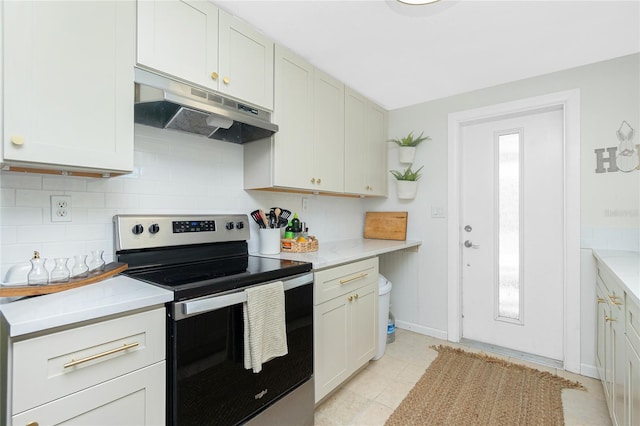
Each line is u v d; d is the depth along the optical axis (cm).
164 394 107
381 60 212
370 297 221
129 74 124
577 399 188
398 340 276
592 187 214
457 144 273
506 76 236
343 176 243
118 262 141
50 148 104
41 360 82
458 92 267
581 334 218
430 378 212
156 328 105
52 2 105
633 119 203
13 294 99
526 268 250
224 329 123
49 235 129
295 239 221
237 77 162
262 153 193
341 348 190
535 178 246
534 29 176
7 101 96
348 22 171
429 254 287
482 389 198
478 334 272
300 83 202
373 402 186
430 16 165
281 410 147
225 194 196
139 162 157
